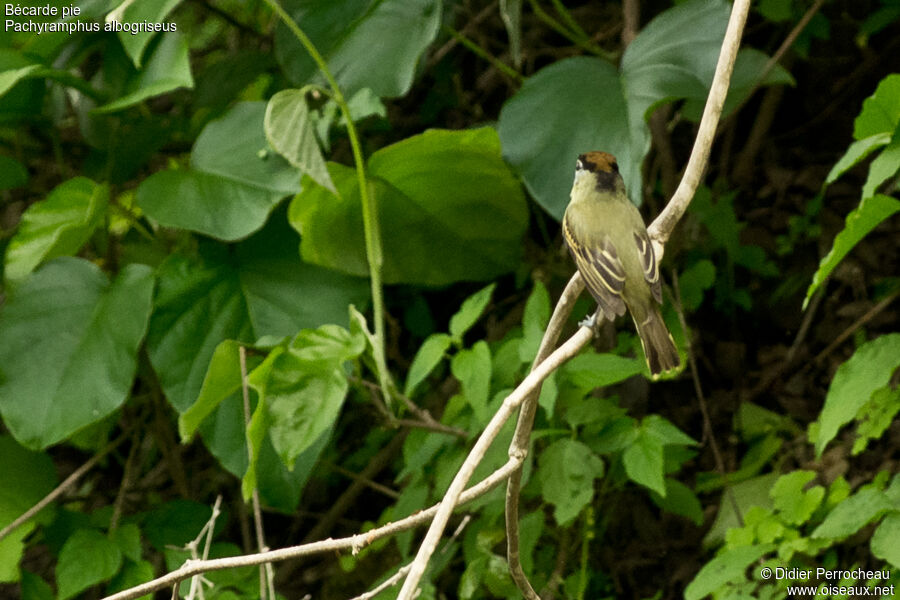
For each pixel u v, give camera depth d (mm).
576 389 9617
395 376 12820
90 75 11234
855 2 13375
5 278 9680
